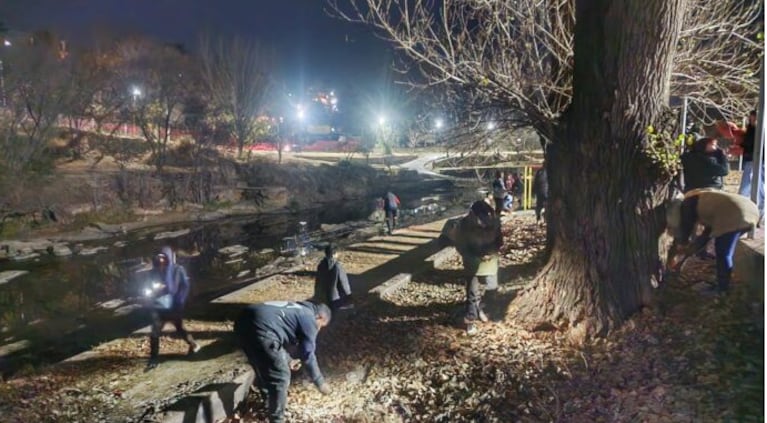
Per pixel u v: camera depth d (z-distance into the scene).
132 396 6.14
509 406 5.04
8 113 25.33
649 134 5.93
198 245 21.25
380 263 12.90
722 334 5.09
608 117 6.01
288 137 60.22
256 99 40.62
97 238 22.53
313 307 5.47
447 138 9.59
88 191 26.36
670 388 4.59
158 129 34.00
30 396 6.32
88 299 13.45
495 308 7.77
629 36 5.70
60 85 28.50
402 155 56.06
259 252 18.83
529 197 20.67
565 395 5.00
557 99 8.26
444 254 13.05
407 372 6.12
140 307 12.08
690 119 9.67
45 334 10.39
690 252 6.12
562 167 6.53
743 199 5.66
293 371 6.54
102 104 34.88
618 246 6.07
